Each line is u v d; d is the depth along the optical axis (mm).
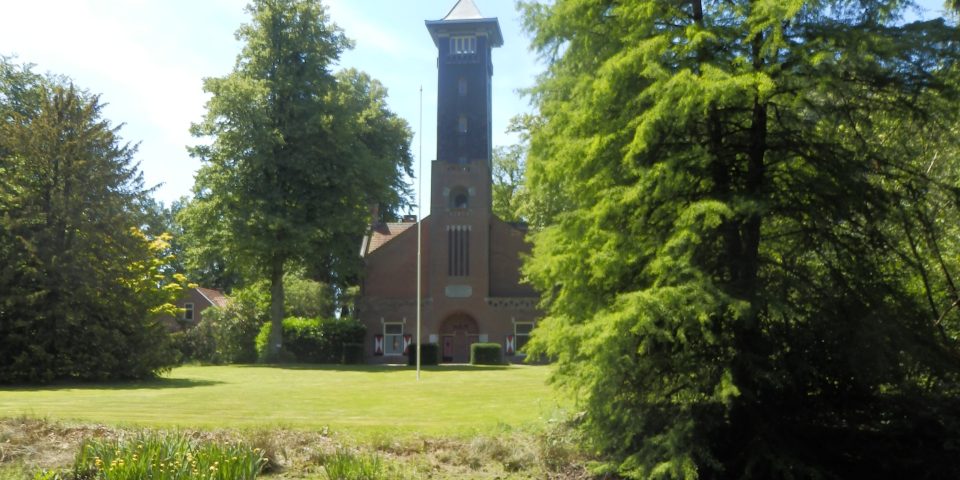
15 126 27141
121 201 28328
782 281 11953
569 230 12391
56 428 12094
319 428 13555
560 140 12305
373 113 52312
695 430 11273
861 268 12344
